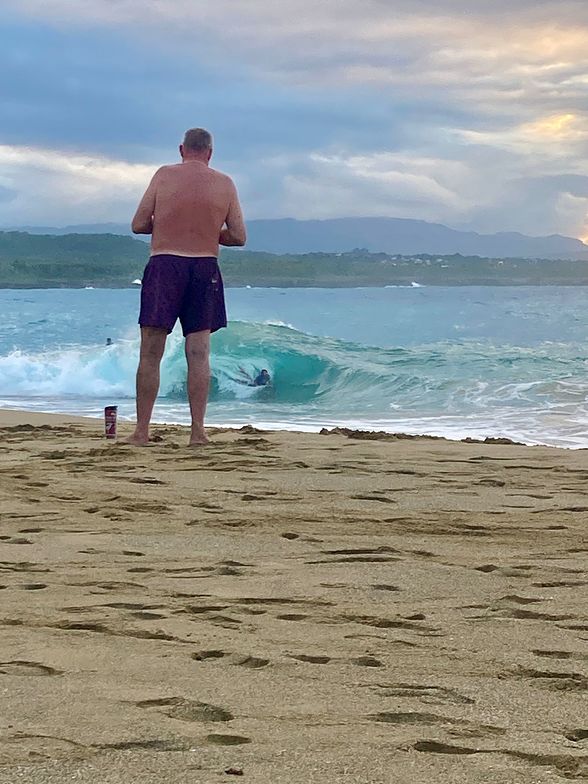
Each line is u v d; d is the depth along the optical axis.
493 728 2.15
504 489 5.52
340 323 43.00
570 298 84.12
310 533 4.43
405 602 3.30
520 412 13.91
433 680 2.50
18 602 3.30
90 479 5.88
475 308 58.75
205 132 8.02
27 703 2.29
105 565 3.84
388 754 1.98
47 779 1.84
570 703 2.33
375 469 6.25
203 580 3.61
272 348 20.73
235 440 7.91
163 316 7.69
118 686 2.43
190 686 2.44
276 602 3.30
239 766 1.90
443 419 13.46
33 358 19.77
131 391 18.39
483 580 3.60
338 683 2.47
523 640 2.87
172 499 5.24
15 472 6.14
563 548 4.13
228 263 171.50
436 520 4.70
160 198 7.82
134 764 1.91
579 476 5.96
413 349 23.30
